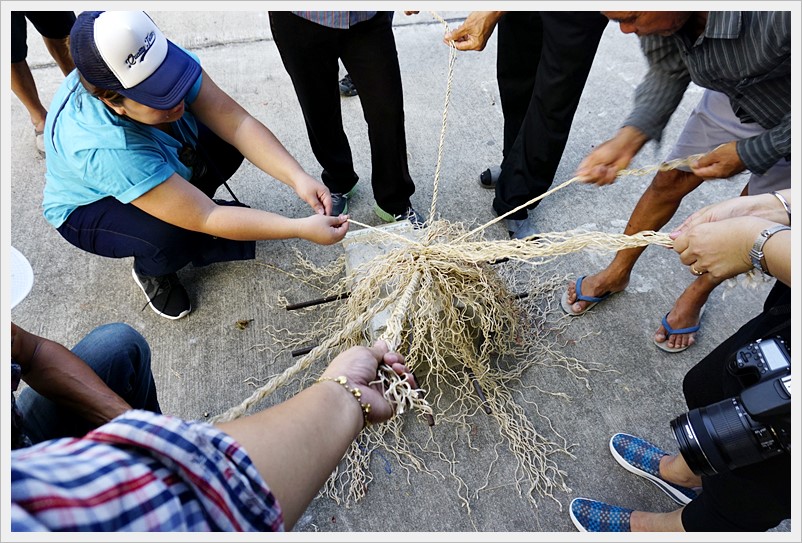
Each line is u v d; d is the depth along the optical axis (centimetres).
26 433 94
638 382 176
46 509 45
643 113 125
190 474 53
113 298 200
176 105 137
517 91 198
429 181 240
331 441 72
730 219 96
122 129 143
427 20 324
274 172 169
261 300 199
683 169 150
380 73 168
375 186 209
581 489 156
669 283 198
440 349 162
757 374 95
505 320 171
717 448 98
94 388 102
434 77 291
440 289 149
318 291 202
